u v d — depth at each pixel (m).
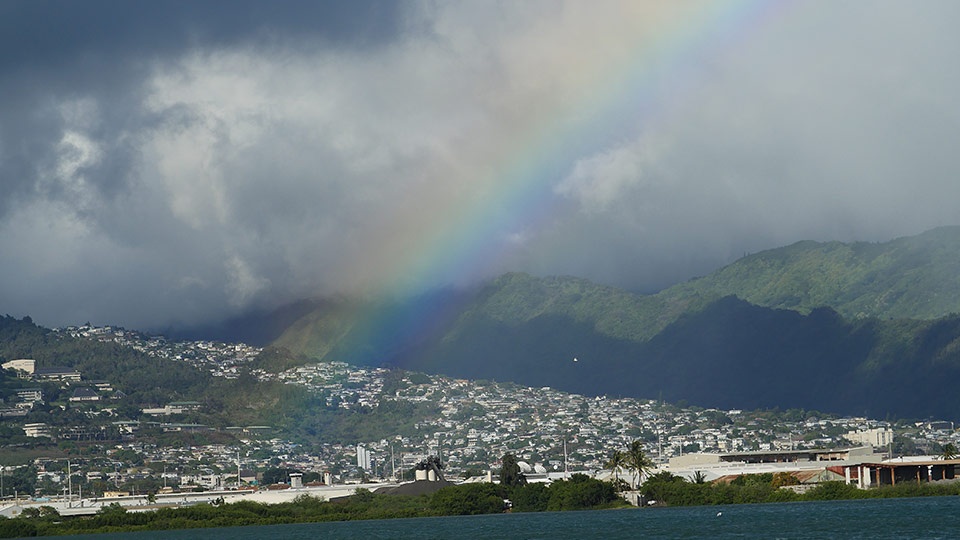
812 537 187.62
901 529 194.12
